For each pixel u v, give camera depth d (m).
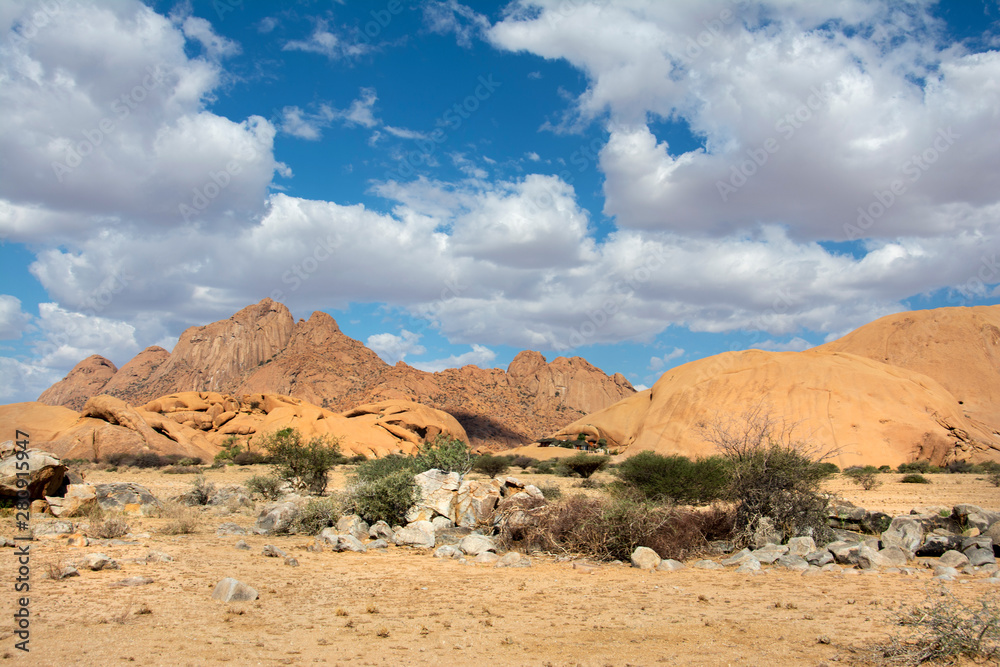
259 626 7.51
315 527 16.50
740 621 7.77
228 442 91.06
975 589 9.36
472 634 7.28
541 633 7.33
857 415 77.12
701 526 13.97
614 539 12.82
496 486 18.12
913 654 5.94
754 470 14.14
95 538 13.82
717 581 10.51
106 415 81.31
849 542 12.64
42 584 9.25
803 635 7.07
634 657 6.32
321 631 7.34
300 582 10.28
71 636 6.76
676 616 8.11
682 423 88.00
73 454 75.19
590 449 110.50
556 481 44.53
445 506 17.02
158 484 38.44
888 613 8.00
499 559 12.38
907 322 125.38
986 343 114.50
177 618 7.68
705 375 97.69
